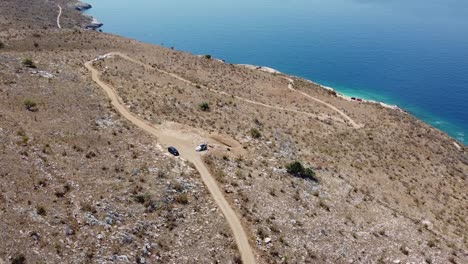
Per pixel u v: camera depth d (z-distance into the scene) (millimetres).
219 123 74562
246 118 82750
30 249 30578
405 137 96688
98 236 34969
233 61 195250
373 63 196875
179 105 79062
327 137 84188
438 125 140875
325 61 198250
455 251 50000
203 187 48625
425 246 49375
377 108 118812
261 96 106438
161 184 46125
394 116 112562
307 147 74375
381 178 70125
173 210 42688
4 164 38812
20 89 59844
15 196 35312
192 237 39812
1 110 50562
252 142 67812
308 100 112125
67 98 63500
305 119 93438
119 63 99312
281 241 42500
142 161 50469
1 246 29625
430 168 82250
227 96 96688
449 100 158750
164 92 85062
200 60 124812
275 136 75375
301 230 45312
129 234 36938
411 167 79812
